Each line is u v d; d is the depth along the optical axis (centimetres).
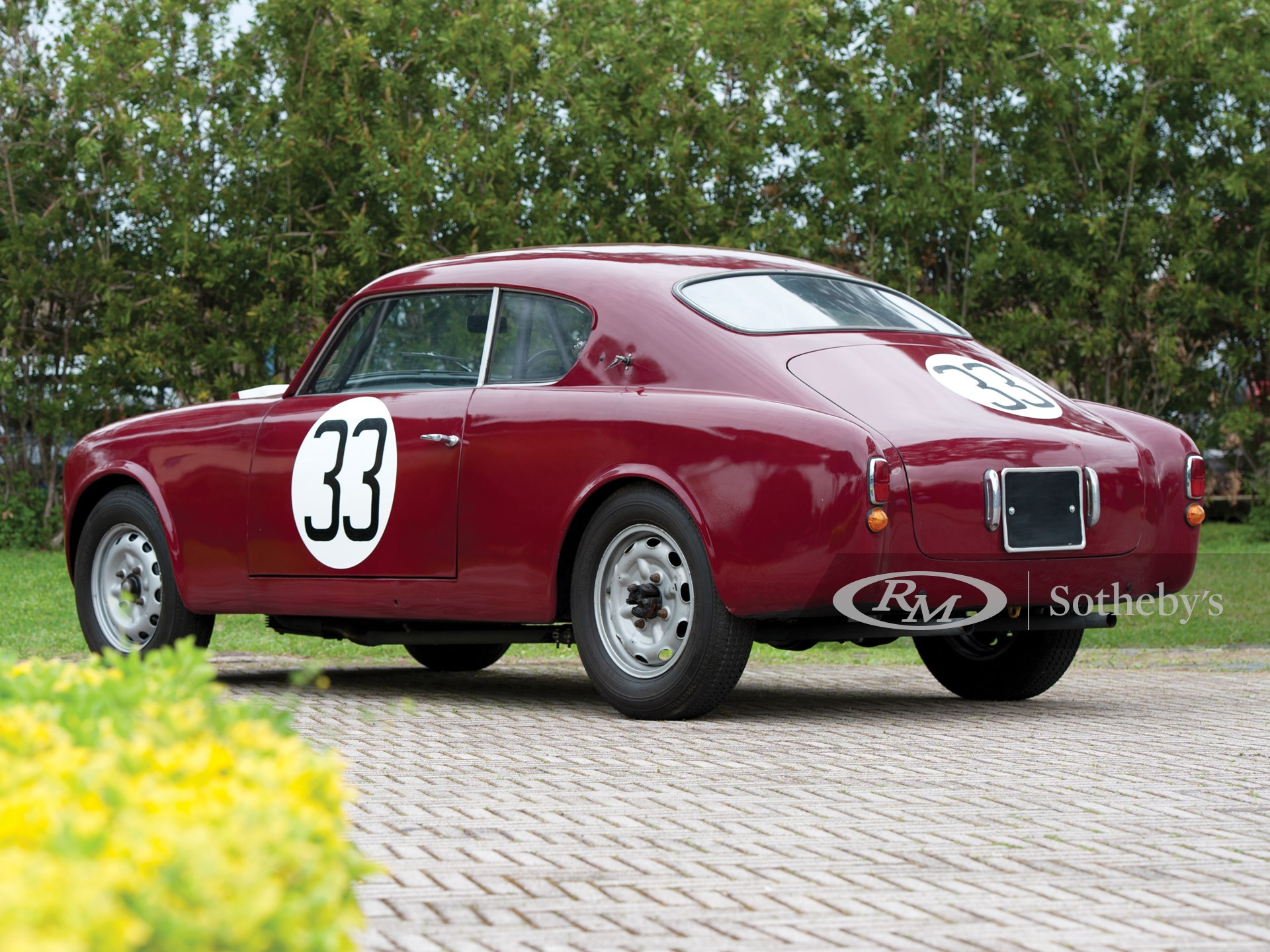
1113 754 717
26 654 1145
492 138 2098
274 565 937
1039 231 2198
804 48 2119
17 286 2112
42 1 2206
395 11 2069
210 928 202
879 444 755
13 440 2238
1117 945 398
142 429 1013
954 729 800
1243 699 944
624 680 820
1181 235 2209
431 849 509
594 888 457
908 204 2058
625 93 2177
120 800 247
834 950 391
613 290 862
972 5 2117
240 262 2139
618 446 809
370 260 2073
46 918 191
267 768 280
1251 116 2216
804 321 852
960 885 463
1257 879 474
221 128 2117
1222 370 2311
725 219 2153
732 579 770
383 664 1178
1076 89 2177
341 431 916
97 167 2161
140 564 1009
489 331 900
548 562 832
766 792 615
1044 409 837
